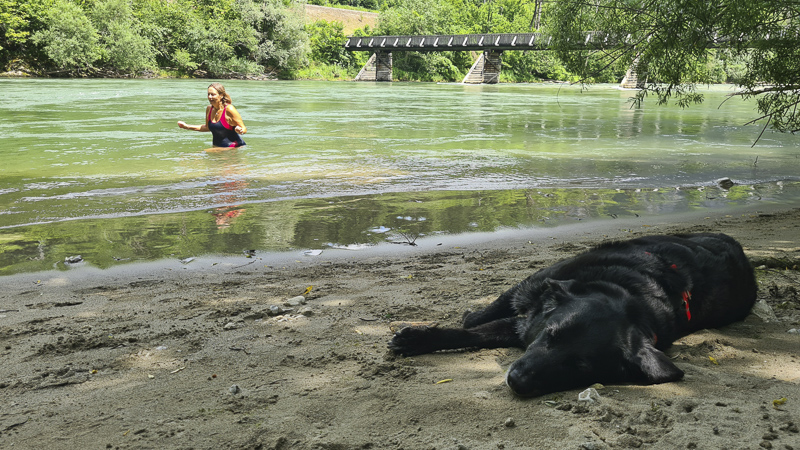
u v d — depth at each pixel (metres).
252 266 5.11
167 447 2.19
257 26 68.62
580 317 2.67
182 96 29.62
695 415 2.34
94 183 8.62
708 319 3.37
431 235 6.27
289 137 14.57
